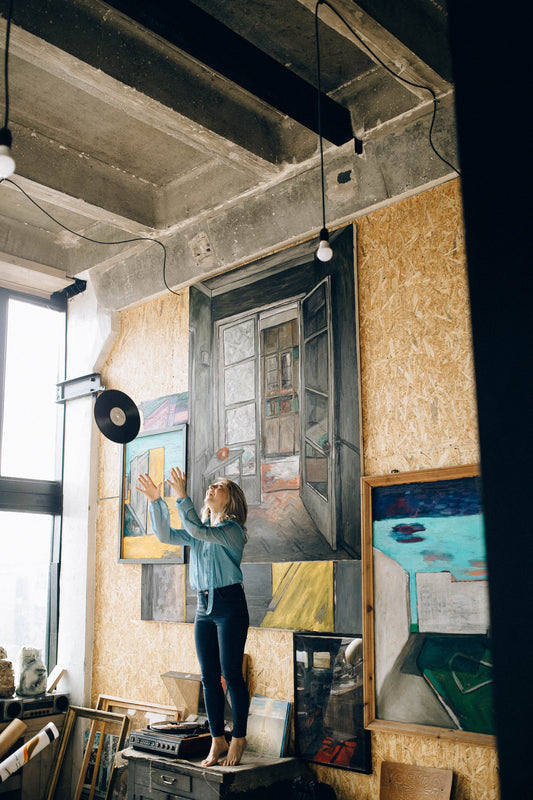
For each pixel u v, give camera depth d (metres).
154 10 3.29
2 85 4.33
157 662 5.42
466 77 0.80
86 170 5.13
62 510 6.47
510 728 0.66
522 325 0.71
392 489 4.14
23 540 6.26
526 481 0.68
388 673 3.94
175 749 4.10
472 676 3.62
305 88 4.14
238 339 5.28
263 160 4.61
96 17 3.65
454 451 3.95
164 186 5.60
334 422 4.51
